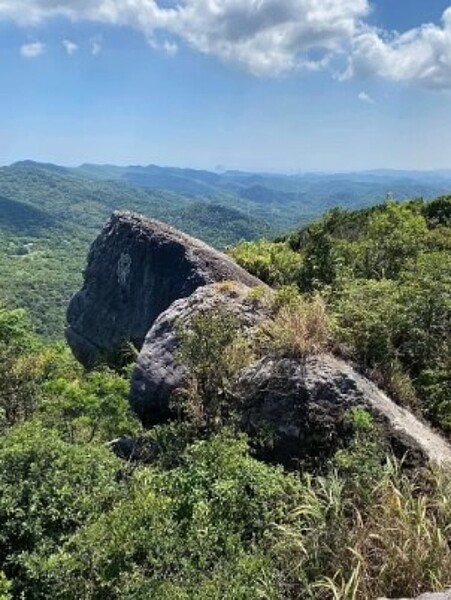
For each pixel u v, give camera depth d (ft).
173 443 20.12
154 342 24.00
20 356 39.29
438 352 23.52
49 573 14.62
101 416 28.81
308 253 38.73
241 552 14.21
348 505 15.25
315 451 17.97
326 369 19.13
